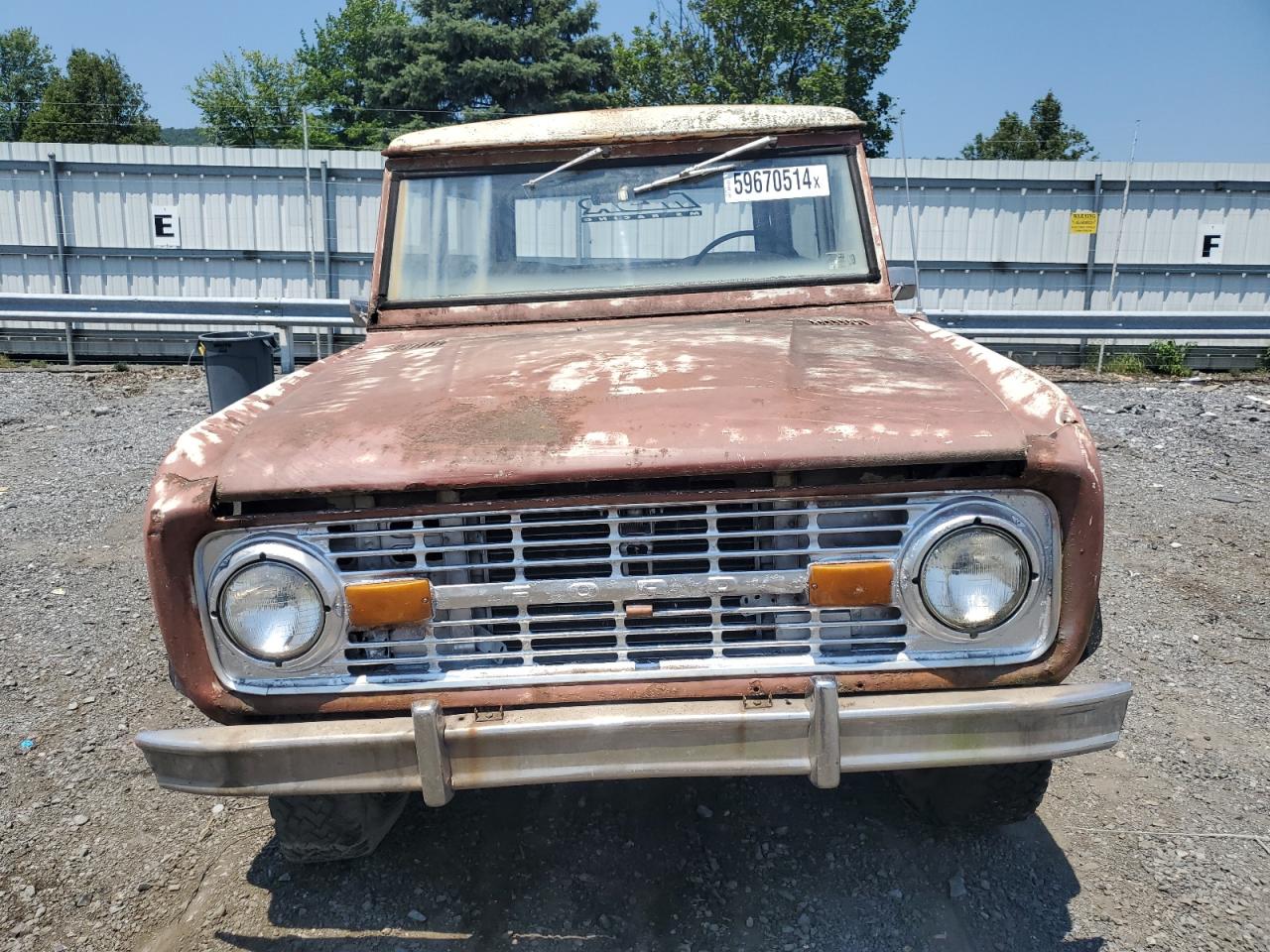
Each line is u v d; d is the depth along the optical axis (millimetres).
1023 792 2566
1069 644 2047
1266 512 5711
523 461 2008
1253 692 3625
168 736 2045
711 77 30156
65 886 2660
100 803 3033
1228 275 12656
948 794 2664
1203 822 2842
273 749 1995
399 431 2146
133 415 8547
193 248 12688
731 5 29188
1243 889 2543
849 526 2049
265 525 2039
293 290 12758
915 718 1952
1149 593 4555
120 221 12656
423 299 3326
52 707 3596
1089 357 11688
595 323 3203
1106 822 2854
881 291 3271
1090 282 12695
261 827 2938
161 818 2975
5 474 6648
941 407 2111
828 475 2014
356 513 2025
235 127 37844
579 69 27797
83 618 4352
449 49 27391
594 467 1983
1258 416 8242
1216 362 11625
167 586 2047
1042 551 2029
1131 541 5238
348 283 12750
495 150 3449
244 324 10516
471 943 2420
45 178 12555
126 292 12781
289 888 2645
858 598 2023
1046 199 12547
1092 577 2020
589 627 2119
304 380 2682
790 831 2836
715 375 2348
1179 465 6746
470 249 3400
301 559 2029
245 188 12578
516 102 27703
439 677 2088
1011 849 2730
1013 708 1956
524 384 2383
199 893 2631
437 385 2449
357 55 36000
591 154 3398
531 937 2432
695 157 3414
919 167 12438
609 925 2467
